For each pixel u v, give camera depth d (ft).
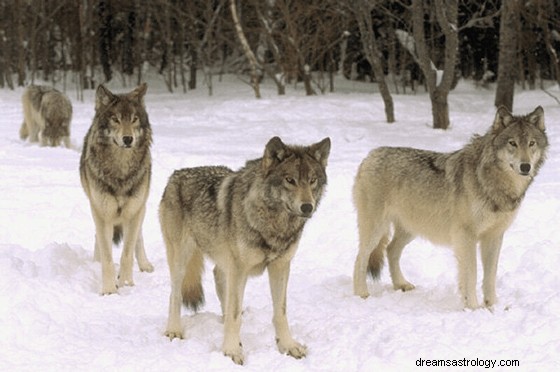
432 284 44.88
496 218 38.34
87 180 44.39
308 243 52.90
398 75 183.42
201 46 172.65
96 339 34.04
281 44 172.65
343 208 59.31
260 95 157.58
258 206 31.24
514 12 126.41
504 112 38.01
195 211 34.45
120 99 43.73
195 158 79.05
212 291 43.68
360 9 123.85
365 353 31.68
